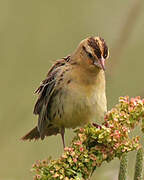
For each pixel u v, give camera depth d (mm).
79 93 10695
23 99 14344
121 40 12945
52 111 11211
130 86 14219
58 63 11422
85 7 15602
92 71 10594
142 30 14867
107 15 15484
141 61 14531
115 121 8344
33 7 15141
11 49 14867
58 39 15242
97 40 10586
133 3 13125
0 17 15016
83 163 8195
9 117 14023
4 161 13633
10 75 14625
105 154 8258
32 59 14883
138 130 8883
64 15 15453
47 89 11164
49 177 8102
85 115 10828
